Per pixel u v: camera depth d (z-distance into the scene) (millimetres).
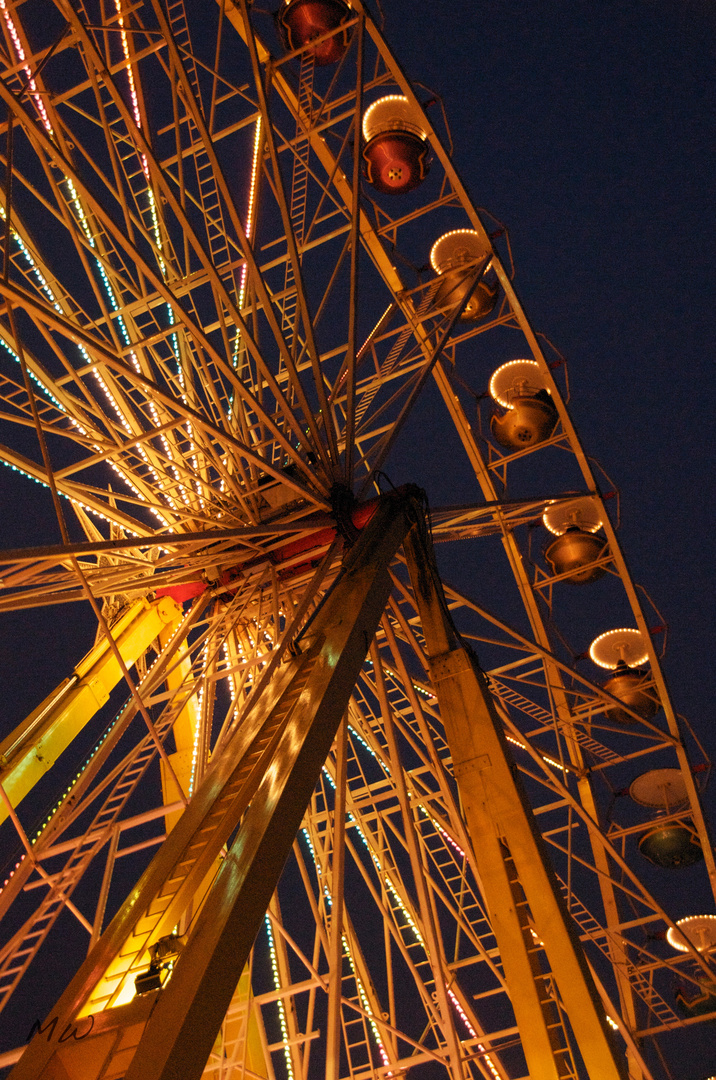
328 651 8766
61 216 13109
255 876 5977
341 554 15047
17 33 11547
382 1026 13852
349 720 16641
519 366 18422
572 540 19219
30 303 7711
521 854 10203
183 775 17078
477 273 16547
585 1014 9273
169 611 16609
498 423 18594
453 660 11781
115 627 15719
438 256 18094
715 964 17344
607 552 19250
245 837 6355
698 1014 17484
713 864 17453
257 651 14523
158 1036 4977
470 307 18484
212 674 13961
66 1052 5777
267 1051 14961
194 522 15164
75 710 14242
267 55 14781
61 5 9852
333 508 13367
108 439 13328
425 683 15914
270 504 14852
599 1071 9000
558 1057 9219
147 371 14562
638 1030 17047
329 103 15711
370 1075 14328
